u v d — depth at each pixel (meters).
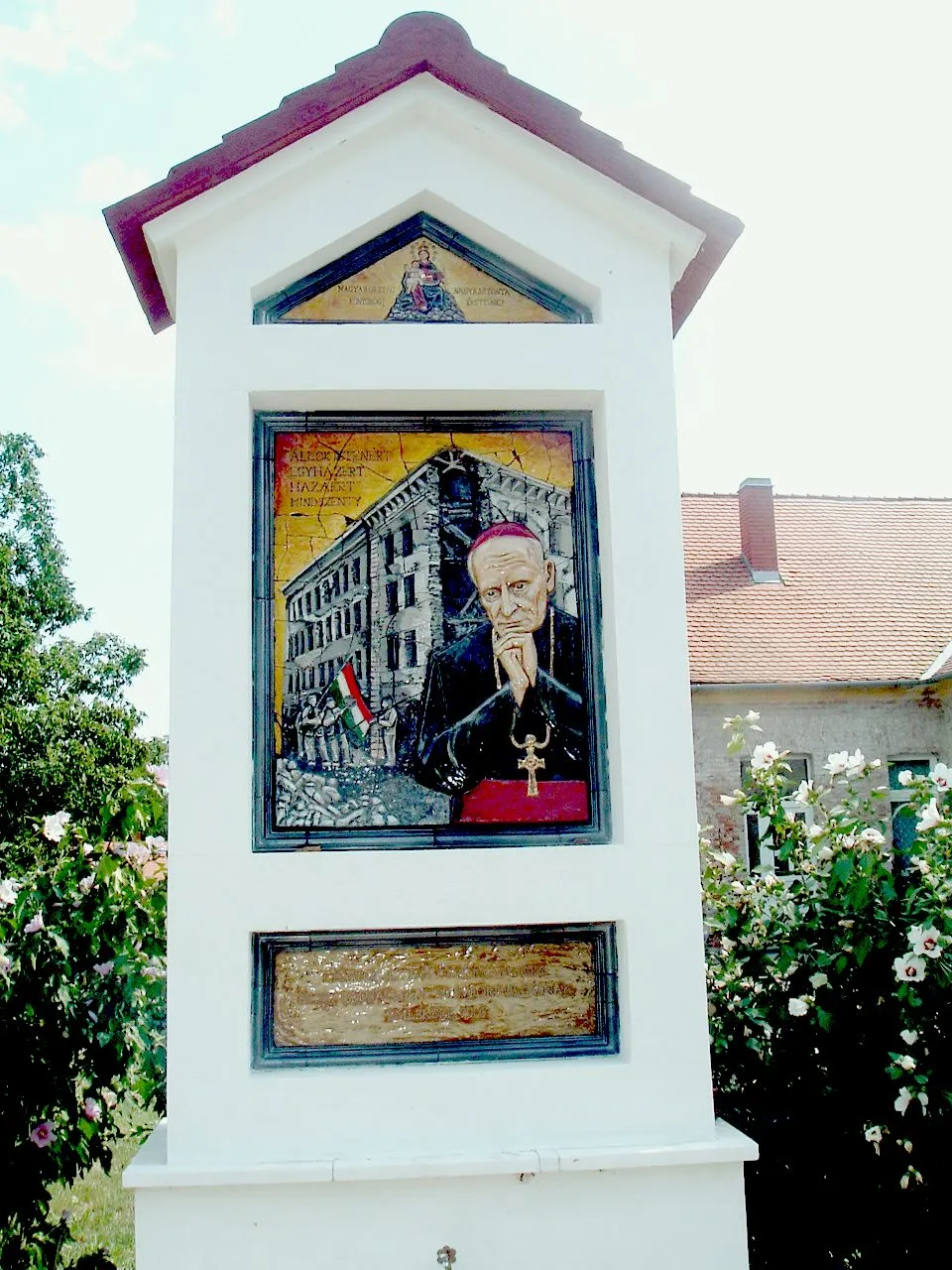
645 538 4.85
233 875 4.51
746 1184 5.84
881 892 5.71
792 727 16.59
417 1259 4.30
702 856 7.09
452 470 4.95
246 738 4.60
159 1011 6.41
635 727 4.73
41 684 30.53
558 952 4.66
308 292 5.00
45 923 6.25
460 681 4.82
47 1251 6.20
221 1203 4.29
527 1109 4.47
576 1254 4.37
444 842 4.69
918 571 19.77
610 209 5.02
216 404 4.77
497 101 4.90
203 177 4.76
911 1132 5.62
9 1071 6.01
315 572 4.82
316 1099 4.40
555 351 4.91
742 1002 5.94
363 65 4.86
